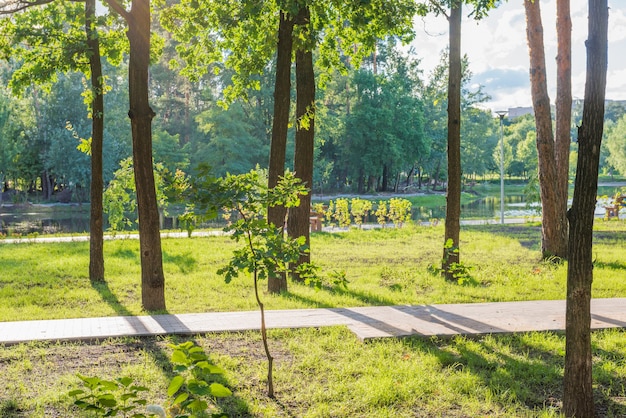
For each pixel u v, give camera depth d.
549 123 15.41
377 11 11.91
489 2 11.07
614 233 22.03
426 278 12.88
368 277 13.04
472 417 5.36
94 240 12.81
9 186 67.25
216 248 17.88
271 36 13.76
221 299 10.93
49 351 7.25
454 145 12.55
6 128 51.25
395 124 63.84
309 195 13.05
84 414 5.26
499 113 27.27
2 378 6.29
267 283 12.70
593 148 5.08
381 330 8.12
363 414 5.43
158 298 10.01
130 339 7.79
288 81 12.11
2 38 12.50
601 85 5.02
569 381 5.29
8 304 10.49
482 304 10.02
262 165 61.00
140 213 9.96
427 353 7.21
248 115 61.59
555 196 15.48
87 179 52.25
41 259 15.61
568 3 15.82
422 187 77.75
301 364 6.70
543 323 8.55
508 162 94.88
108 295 11.34
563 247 15.57
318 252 17.36
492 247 18.25
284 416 5.36
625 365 6.77
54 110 53.53
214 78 66.81
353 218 35.03
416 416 5.39
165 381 6.15
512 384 6.17
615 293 11.09
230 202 5.56
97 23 10.58
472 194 71.25
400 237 21.38
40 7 12.63
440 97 13.07
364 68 67.44
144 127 9.82
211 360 6.82
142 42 9.72
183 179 5.76
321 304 10.16
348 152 63.97
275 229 5.86
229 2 12.31
